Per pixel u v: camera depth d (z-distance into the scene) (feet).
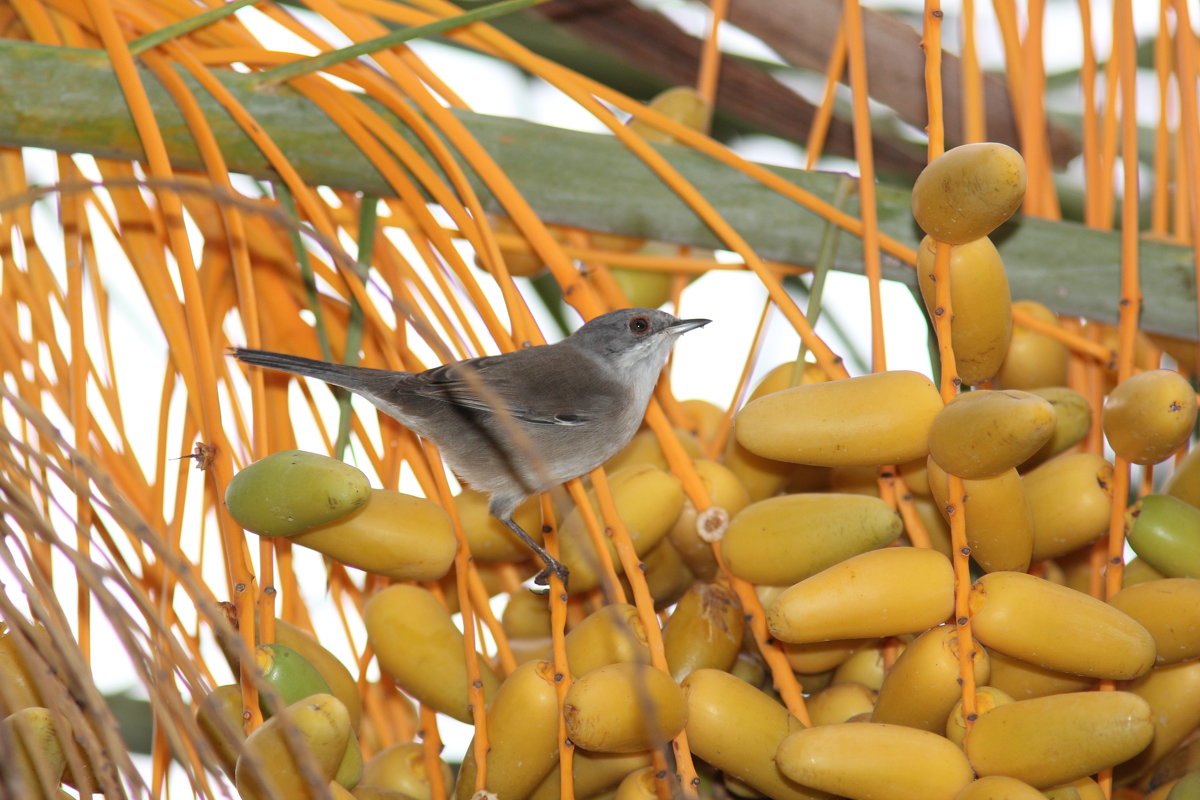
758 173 24.11
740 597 21.21
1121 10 22.15
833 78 27.43
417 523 19.99
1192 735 20.75
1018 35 27.63
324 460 18.56
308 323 24.85
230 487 18.47
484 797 18.88
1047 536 20.84
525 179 25.44
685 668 20.75
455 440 23.79
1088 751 17.11
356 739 18.99
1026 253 25.88
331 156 23.61
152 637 16.75
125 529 20.08
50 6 24.23
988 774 17.69
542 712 19.10
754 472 23.93
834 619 18.35
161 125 22.98
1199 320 22.47
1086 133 26.63
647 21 32.53
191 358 19.93
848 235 25.94
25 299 20.97
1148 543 20.42
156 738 18.10
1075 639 18.03
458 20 21.65
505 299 20.75
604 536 21.70
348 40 24.04
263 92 23.44
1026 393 18.25
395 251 23.67
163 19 24.34
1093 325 26.55
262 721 18.76
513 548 23.81
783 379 24.61
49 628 13.35
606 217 25.82
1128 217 21.17
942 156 19.07
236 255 20.53
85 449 18.78
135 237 21.58
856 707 20.79
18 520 14.39
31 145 22.29
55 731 16.19
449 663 20.47
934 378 25.44
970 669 18.10
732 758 19.22
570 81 24.40
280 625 20.03
